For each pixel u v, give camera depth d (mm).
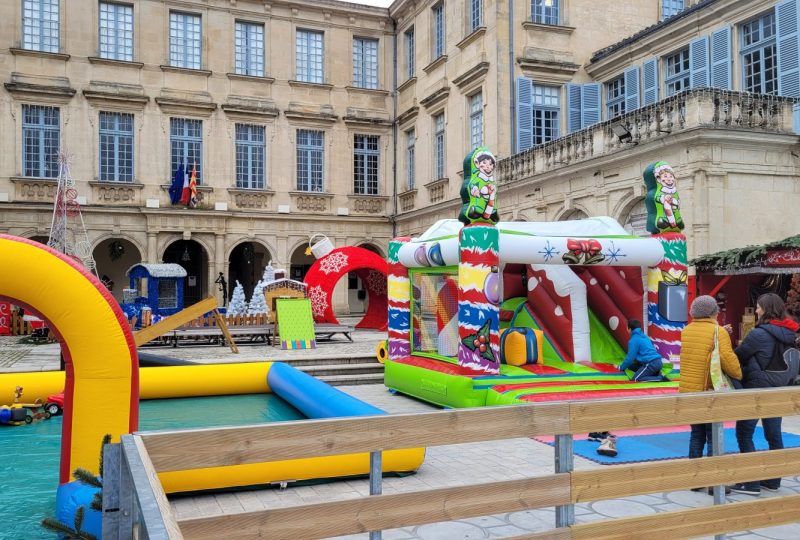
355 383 12242
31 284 4777
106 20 23766
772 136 13156
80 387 4910
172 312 17719
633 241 9570
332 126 26531
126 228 23547
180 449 2508
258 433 2617
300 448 2678
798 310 10961
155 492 1794
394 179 27406
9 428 8492
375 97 27250
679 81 17625
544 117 20484
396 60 27469
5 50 22203
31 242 4879
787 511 3697
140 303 17578
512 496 2982
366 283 21656
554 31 20609
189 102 24203
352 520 2730
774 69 14781
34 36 22781
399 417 2832
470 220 8969
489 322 8938
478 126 21391
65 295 4859
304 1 25969
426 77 24641
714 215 12859
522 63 20016
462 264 8977
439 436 2895
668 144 13352
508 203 19281
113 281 25781
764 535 4637
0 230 21859
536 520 4957
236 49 25500
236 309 17172
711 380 5543
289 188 25797
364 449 2775
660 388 8758
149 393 10305
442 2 23734
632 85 18969
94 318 4922
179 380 10438
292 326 15555
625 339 10133
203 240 24562
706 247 12781
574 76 20734
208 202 24625
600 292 10391
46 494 5758
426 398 9672
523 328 9828
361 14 26859
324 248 20328
